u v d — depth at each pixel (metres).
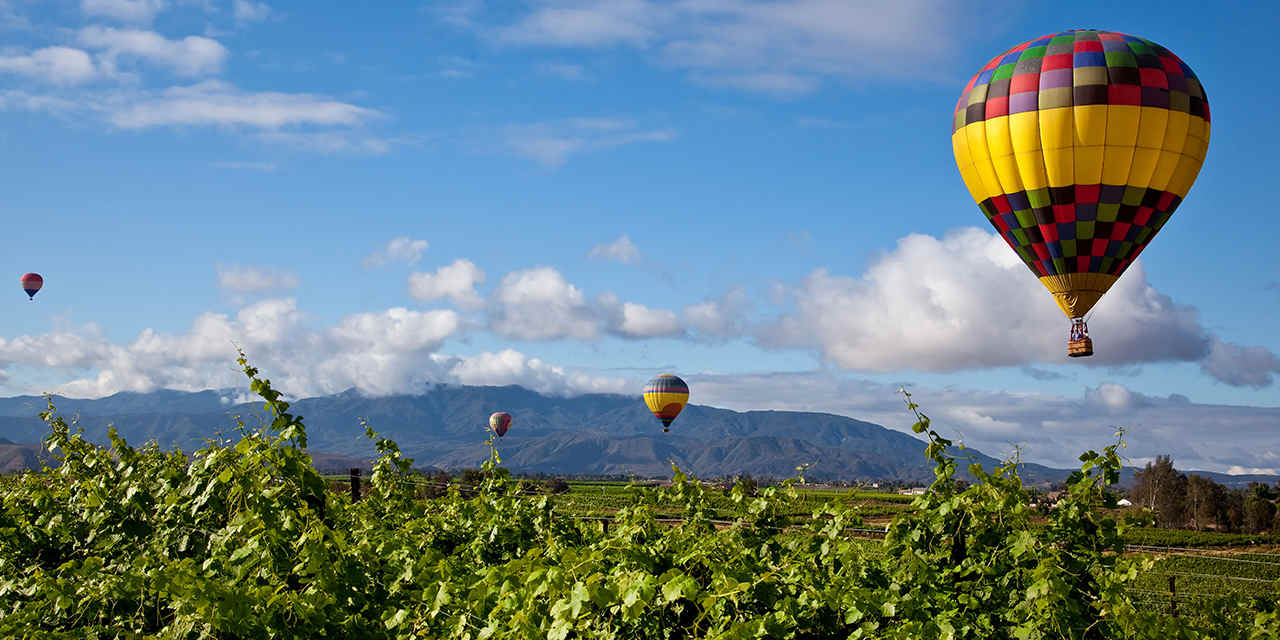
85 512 8.38
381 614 6.15
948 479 6.89
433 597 5.66
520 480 10.60
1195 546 63.69
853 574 6.18
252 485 7.21
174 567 5.55
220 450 7.58
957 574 6.52
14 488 10.09
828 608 5.59
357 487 12.39
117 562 7.45
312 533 6.29
